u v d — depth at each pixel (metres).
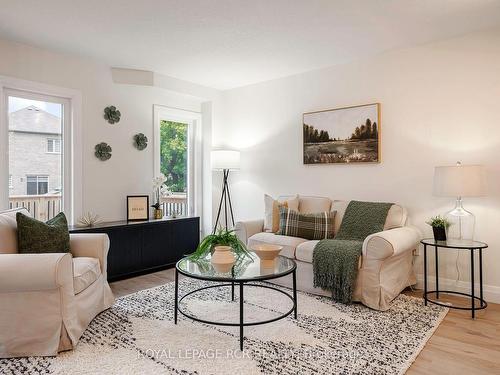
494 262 3.17
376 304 2.90
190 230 4.66
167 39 3.38
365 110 3.88
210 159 5.16
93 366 2.01
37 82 3.55
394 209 3.46
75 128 3.85
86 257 2.78
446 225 3.12
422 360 2.13
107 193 4.15
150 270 4.16
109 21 2.99
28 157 3.59
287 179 4.59
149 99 4.58
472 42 3.25
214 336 2.40
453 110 3.36
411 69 3.60
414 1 2.65
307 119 4.35
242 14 2.87
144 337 2.38
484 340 2.40
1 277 2.03
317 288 3.28
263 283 3.66
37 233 2.58
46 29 3.14
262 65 4.15
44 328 2.14
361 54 3.81
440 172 3.01
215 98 5.17
